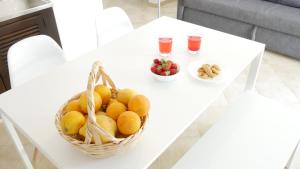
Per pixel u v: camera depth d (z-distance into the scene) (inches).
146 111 33.7
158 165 64.6
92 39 102.7
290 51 103.7
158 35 62.4
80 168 32.3
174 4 160.9
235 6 108.8
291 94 87.5
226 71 49.6
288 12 101.5
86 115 34.0
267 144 47.9
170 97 43.3
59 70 50.1
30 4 74.9
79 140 31.2
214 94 44.1
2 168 64.6
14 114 40.2
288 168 60.7
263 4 109.5
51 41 59.9
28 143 70.3
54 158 33.4
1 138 72.6
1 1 75.2
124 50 56.4
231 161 44.9
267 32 106.3
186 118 39.4
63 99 43.1
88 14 96.2
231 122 52.5
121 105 33.9
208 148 47.2
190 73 48.3
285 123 52.2
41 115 40.0
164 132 37.0
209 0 114.8
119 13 73.5
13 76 53.7
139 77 48.0
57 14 85.7
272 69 99.7
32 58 57.7
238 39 60.9
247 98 58.9
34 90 45.1
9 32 71.7
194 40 53.1
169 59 52.7
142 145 35.2
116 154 33.6
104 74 36.6
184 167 44.0
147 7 156.9
